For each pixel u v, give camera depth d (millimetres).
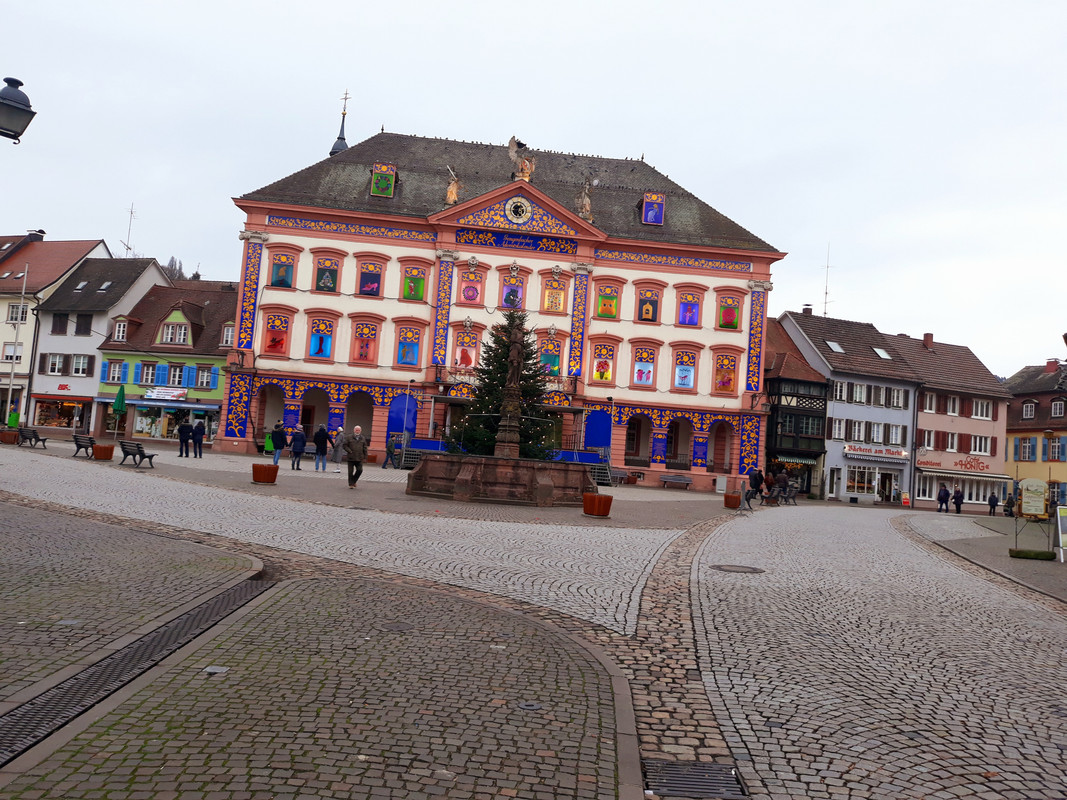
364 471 36750
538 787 4875
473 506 23734
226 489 22891
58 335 61906
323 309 49344
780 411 56781
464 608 9531
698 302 51750
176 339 60656
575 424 50156
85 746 4879
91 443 30953
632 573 13719
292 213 49562
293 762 4871
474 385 47688
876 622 10852
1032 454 69625
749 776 5473
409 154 55281
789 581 13883
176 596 8930
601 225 52844
